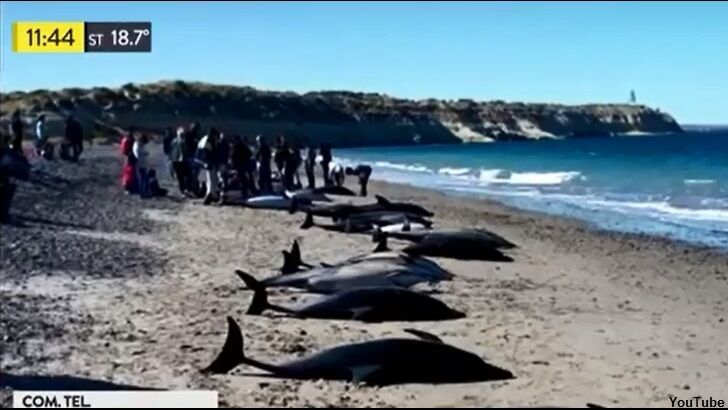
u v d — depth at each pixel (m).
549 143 156.25
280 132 147.75
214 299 16.55
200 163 36.09
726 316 17.41
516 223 33.62
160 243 23.55
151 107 126.12
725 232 31.17
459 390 11.51
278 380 11.65
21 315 14.38
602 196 46.47
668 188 49.28
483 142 182.12
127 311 15.20
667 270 23.16
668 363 13.59
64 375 11.38
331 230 28.20
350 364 11.80
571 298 18.67
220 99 143.25
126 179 35.84
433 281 19.38
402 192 49.16
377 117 175.12
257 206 33.66
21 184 34.62
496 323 15.72
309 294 17.36
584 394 11.65
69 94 114.75
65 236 23.27
